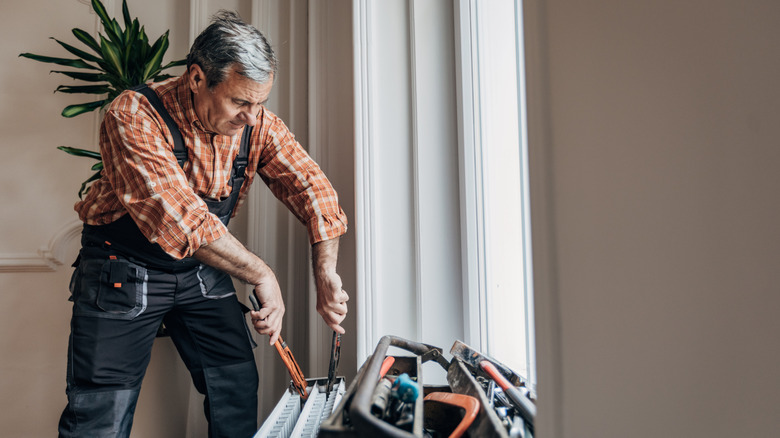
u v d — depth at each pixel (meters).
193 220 0.92
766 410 0.21
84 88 1.64
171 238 0.91
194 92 1.02
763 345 0.21
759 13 0.21
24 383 1.80
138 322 1.13
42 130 1.85
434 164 1.15
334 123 1.62
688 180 0.24
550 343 0.33
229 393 1.28
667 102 0.25
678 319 0.25
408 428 0.44
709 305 0.23
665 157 0.26
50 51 1.87
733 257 0.22
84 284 1.12
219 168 1.12
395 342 0.74
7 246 1.81
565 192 0.33
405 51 1.21
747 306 0.22
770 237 0.21
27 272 1.82
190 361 1.30
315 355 1.53
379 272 1.14
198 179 1.10
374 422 0.36
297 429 0.75
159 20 1.94
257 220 1.77
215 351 1.28
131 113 0.98
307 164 1.25
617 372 0.28
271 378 1.69
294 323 1.71
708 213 0.23
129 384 1.12
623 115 0.28
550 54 0.34
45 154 1.85
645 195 0.27
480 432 0.46
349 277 1.42
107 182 1.12
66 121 1.86
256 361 1.69
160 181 0.94
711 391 0.23
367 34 1.20
